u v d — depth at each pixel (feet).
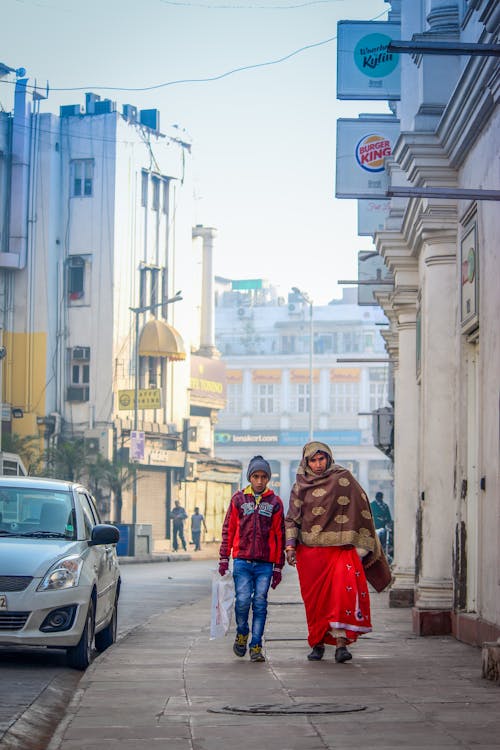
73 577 36.42
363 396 387.96
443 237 46.98
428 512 47.06
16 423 194.29
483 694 27.84
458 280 46.09
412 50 31.40
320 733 22.35
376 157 61.26
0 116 196.34
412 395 68.69
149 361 208.23
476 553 43.62
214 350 245.24
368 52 59.11
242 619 36.29
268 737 22.02
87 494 43.62
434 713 24.75
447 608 45.78
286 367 392.47
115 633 44.62
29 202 196.75
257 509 36.32
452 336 47.34
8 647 41.83
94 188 198.18
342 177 61.41
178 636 45.88
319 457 35.86
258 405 393.91
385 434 113.29
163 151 210.79
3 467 103.65
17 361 195.21
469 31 44.50
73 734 22.72
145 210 206.39
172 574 110.73
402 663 35.01
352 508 35.35
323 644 36.14
